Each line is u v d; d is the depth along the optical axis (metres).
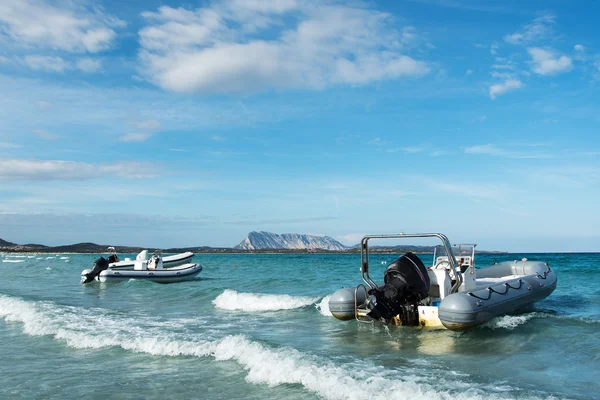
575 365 6.31
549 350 7.10
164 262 26.16
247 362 6.57
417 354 7.00
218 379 6.00
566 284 18.06
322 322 10.25
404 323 8.63
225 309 12.62
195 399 5.29
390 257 70.50
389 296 8.12
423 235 8.77
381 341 7.95
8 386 5.86
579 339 7.66
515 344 7.48
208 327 9.73
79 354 7.47
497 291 8.55
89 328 9.45
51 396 5.47
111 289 19.05
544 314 9.55
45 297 15.95
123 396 5.42
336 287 18.78
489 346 7.41
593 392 5.16
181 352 7.39
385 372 5.96
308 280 21.70
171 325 9.97
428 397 4.94
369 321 8.62
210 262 59.81
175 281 22.20
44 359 7.19
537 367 6.23
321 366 6.14
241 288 18.52
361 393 5.15
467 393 5.03
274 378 5.88
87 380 6.06
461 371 6.04
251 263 54.47
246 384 5.78
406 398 4.96
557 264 38.56
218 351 7.26
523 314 9.53
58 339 8.61
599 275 22.94
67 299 15.42
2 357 7.36
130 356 7.29
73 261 72.44
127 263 23.12
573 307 11.41
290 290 17.69
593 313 10.40
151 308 12.98
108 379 6.09
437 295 8.88
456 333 8.21
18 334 9.21
